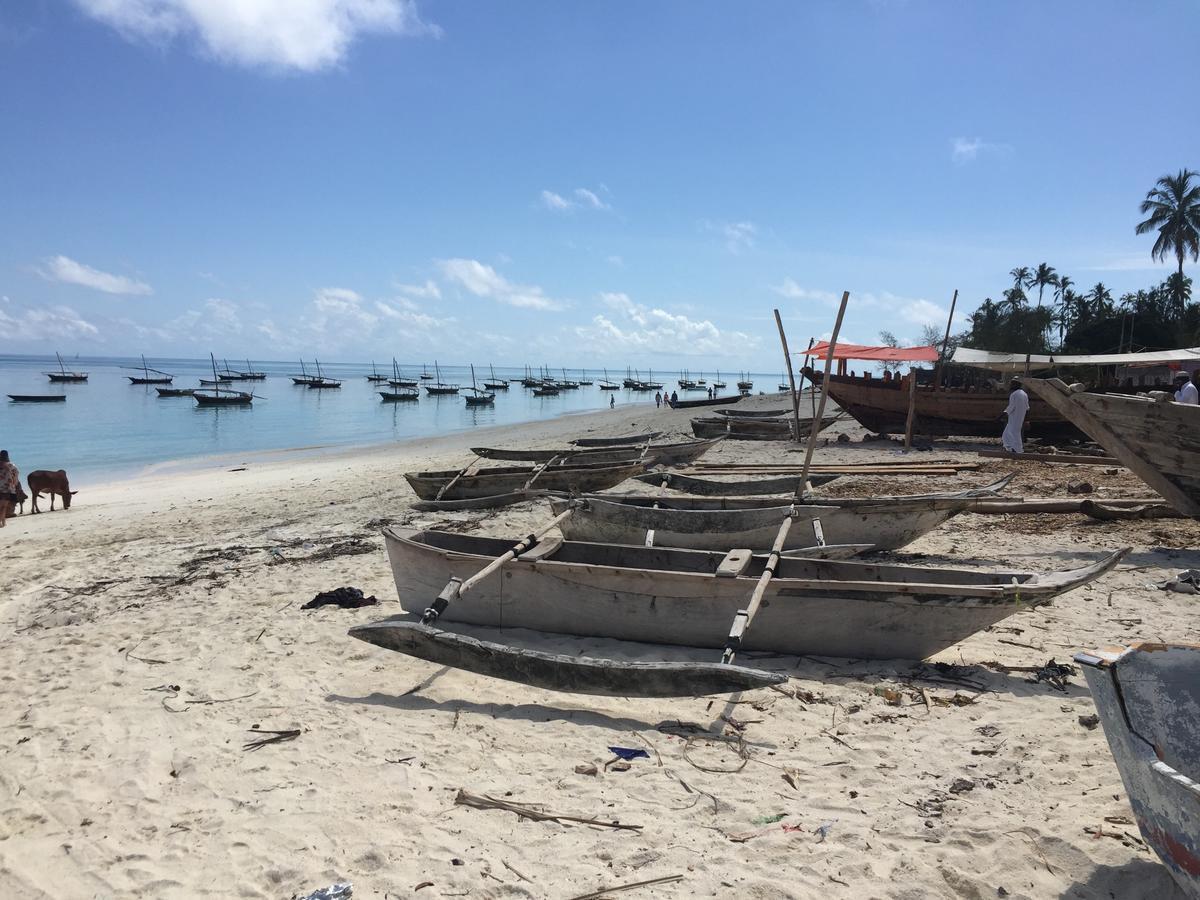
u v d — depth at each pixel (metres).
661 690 5.15
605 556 7.72
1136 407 9.16
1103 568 5.79
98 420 48.16
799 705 5.43
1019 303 62.00
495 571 7.03
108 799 4.49
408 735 5.16
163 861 3.88
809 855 3.72
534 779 4.54
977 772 4.39
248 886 3.65
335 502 16.59
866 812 4.07
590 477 14.53
